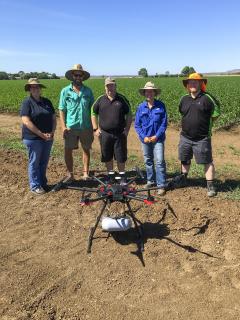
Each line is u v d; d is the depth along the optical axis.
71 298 2.78
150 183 4.46
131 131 8.11
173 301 2.73
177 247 3.31
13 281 2.95
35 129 4.16
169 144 7.02
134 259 3.17
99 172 5.15
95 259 3.19
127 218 3.32
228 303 2.69
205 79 4.05
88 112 4.57
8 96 15.34
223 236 3.41
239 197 4.11
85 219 3.81
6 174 5.06
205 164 4.19
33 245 3.43
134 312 2.63
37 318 2.59
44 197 4.33
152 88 4.14
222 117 8.56
